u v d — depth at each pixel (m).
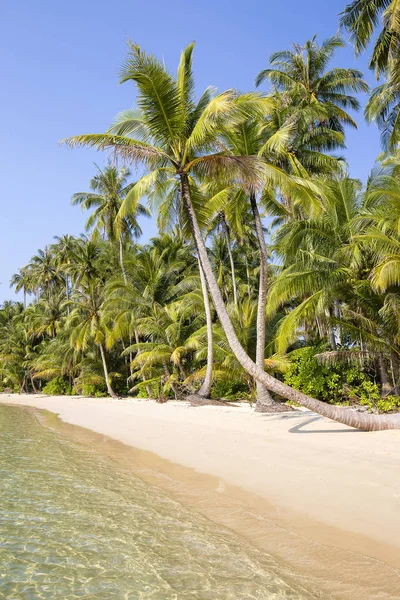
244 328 22.58
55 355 50.06
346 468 9.11
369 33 18.16
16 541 6.57
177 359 25.64
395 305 15.15
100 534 6.79
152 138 15.50
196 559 5.76
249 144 18.14
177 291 31.52
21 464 12.16
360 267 17.11
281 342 18.38
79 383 42.78
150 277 31.12
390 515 6.61
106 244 42.66
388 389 17.53
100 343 37.72
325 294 16.98
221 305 13.97
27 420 25.70
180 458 11.96
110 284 32.12
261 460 10.59
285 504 7.59
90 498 8.72
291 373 20.47
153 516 7.52
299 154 24.33
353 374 18.75
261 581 5.08
